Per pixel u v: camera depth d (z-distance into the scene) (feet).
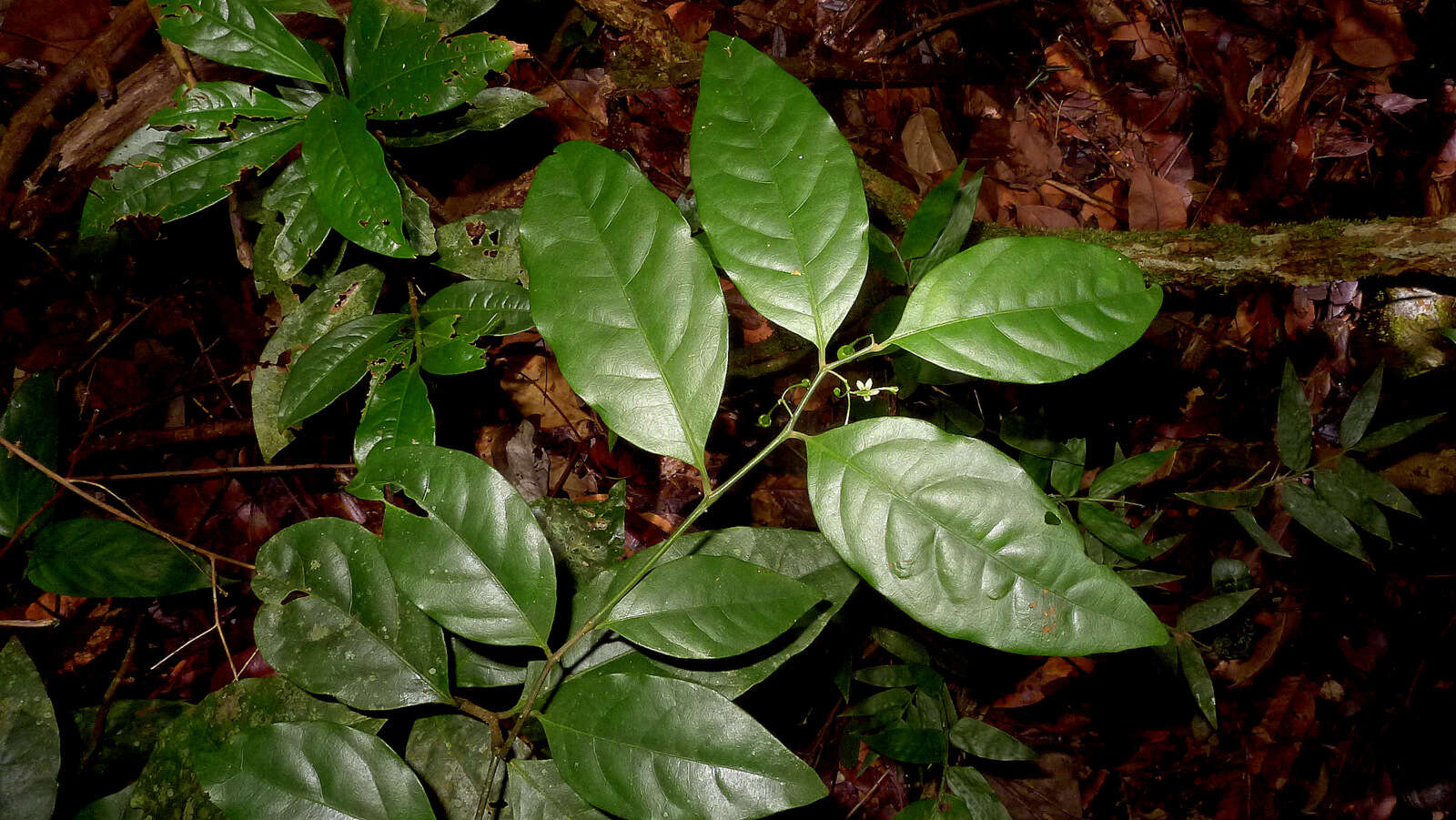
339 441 2.21
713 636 1.09
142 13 1.83
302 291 1.73
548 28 2.55
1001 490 0.99
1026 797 2.53
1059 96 3.38
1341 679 2.84
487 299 1.58
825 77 2.92
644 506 2.40
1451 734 2.73
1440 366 2.97
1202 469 2.93
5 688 1.31
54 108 1.89
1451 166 3.33
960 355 1.01
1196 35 3.42
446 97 1.42
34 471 1.56
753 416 2.45
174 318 2.18
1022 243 1.04
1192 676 2.00
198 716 1.27
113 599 1.94
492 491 1.11
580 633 1.10
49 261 2.04
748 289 1.04
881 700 1.88
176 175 1.44
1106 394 2.92
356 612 1.28
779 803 1.03
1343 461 2.01
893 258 1.61
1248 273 2.24
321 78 1.38
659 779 1.06
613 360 1.04
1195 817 2.63
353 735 1.12
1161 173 3.36
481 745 1.29
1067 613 0.97
